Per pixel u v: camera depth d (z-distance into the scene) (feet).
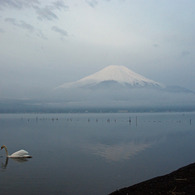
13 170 73.92
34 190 56.24
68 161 86.89
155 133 201.57
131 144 132.46
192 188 48.49
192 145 127.44
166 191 47.96
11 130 234.38
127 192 49.49
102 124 361.51
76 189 56.95
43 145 128.26
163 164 82.02
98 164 82.38
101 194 53.83
